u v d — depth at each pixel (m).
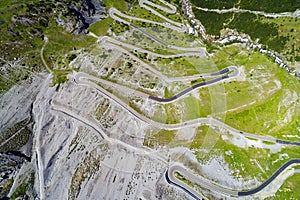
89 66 117.06
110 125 110.25
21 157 104.56
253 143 106.88
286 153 105.19
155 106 111.38
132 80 114.94
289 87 115.00
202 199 98.19
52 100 111.94
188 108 111.44
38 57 115.69
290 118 110.31
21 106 108.88
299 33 118.75
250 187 99.94
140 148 107.56
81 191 102.94
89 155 107.06
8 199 99.69
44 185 103.62
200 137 107.75
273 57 120.50
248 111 111.25
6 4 116.56
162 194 100.12
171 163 104.75
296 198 97.50
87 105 112.25
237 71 119.31
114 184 103.31
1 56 111.56
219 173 102.44
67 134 109.31
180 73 117.94
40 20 118.25
